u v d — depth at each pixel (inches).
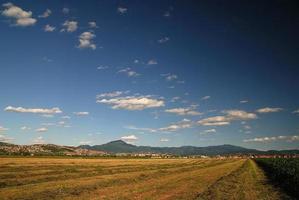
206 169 3747.5
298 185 1831.9
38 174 2417.6
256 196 1555.1
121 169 3373.5
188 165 4798.2
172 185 1969.7
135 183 2063.2
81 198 1387.8
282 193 1659.7
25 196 1392.7
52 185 1797.5
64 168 3090.6
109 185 1908.2
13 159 4426.7
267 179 2417.6
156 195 1528.1
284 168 2871.6
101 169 3228.3
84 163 4224.9
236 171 3307.1
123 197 1441.9
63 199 1353.3
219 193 1592.0
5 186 1748.3
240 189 1793.8
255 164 5098.4
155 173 2957.7
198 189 1776.6
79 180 2118.6
